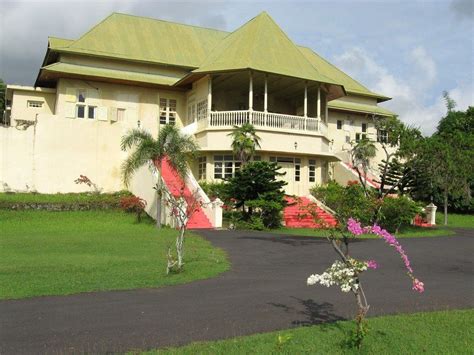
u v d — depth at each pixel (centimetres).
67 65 3016
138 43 3391
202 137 2919
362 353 634
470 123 4591
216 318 775
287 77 2934
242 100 3384
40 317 770
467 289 1058
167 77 3322
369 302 909
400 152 2505
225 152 2870
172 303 875
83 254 1409
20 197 2420
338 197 1015
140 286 1019
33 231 1950
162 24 3725
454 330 729
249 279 1128
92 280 1053
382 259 1491
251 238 1923
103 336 675
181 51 3516
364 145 3209
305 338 672
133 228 2123
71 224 2169
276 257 1482
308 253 1567
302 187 3038
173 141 2223
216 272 1202
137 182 2673
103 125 2759
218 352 610
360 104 4106
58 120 2659
